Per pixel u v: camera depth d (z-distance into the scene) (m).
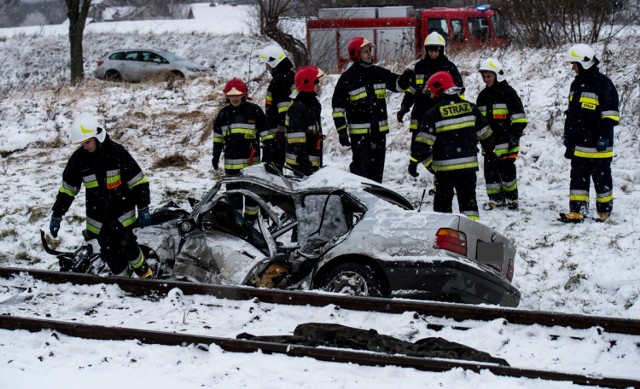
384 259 7.79
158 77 25.20
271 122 11.98
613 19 18.69
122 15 61.53
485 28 24.92
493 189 11.80
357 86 11.34
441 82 9.82
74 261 9.00
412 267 7.67
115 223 8.35
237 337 6.75
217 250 8.53
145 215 8.41
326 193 8.48
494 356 6.54
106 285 8.32
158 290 8.10
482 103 11.59
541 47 18.62
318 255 8.39
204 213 8.88
